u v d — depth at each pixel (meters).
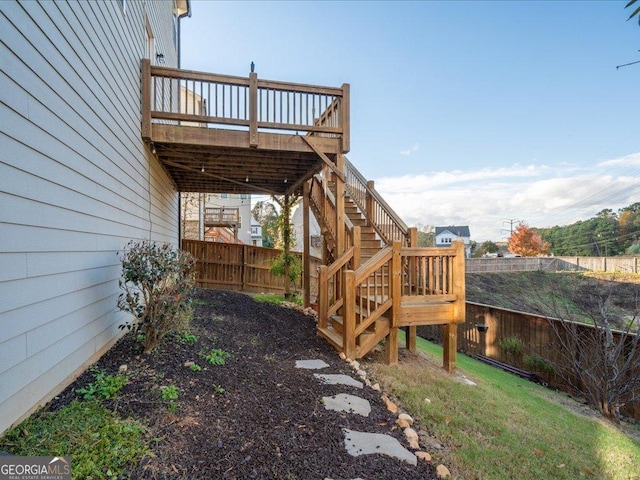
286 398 2.85
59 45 2.46
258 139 5.33
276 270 9.38
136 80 4.68
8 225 1.88
